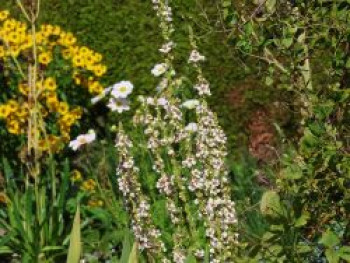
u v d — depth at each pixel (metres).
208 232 2.16
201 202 2.22
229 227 2.16
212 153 2.21
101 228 3.07
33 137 3.23
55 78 3.42
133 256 1.56
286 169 1.74
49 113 3.36
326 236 1.75
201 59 2.46
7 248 2.98
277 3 1.86
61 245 3.01
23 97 3.32
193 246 2.28
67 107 3.36
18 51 3.31
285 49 1.85
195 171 2.24
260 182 2.83
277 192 1.85
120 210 2.89
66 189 2.98
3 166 3.30
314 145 1.73
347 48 1.76
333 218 1.79
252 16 1.86
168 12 2.66
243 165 3.26
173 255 2.29
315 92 1.84
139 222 2.32
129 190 2.31
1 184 3.21
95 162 3.38
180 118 2.42
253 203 2.84
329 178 1.73
